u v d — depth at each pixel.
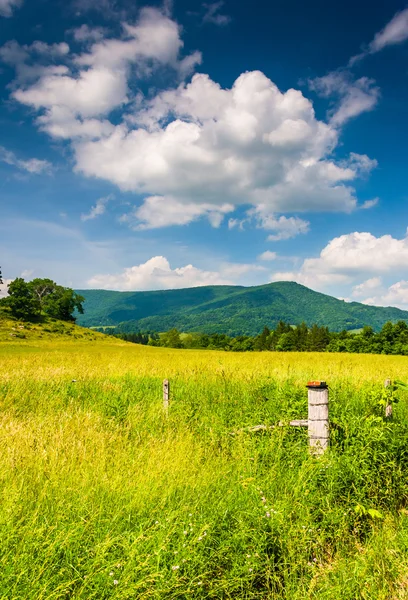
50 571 3.01
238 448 5.70
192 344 156.75
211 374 13.34
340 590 3.24
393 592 3.30
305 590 3.30
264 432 6.23
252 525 3.87
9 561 3.06
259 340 144.00
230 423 7.15
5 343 69.44
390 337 95.62
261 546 3.64
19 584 2.90
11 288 110.38
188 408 8.09
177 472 4.73
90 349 60.06
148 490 4.17
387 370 17.64
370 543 3.95
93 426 6.94
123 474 4.62
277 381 11.18
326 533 4.00
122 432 6.87
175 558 3.23
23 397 10.29
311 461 5.09
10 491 3.98
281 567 3.52
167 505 3.98
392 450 5.52
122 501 4.00
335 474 4.78
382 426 5.99
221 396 9.20
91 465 4.81
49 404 9.33
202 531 3.53
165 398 8.66
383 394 7.12
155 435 6.49
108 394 10.45
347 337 109.38
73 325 111.75
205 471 4.82
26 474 4.56
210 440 6.23
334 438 5.57
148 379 13.59
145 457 5.28
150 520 3.66
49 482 4.33
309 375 14.22
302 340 124.00
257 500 4.23
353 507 4.41
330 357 35.31
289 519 4.07
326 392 5.57
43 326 99.38
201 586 3.13
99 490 4.19
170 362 23.95
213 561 3.40
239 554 3.53
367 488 4.78
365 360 29.17
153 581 3.06
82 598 2.85
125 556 3.23
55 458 5.02
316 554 3.82
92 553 3.21
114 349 62.25
